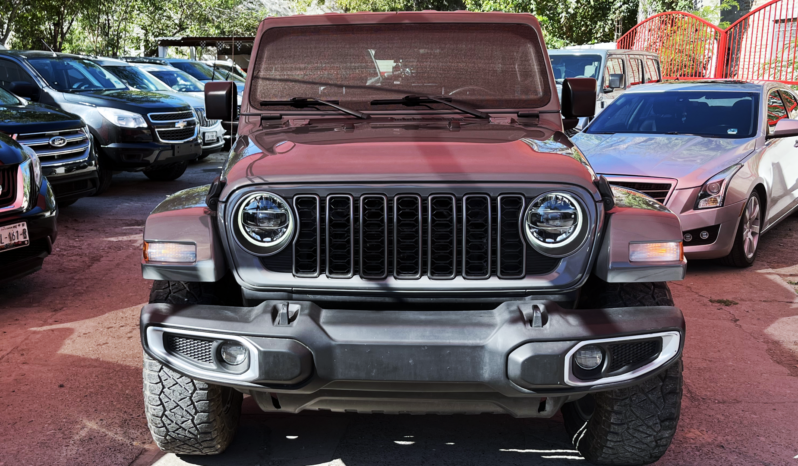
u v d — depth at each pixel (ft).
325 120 12.34
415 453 11.01
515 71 12.71
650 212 9.28
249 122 12.48
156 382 9.78
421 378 8.52
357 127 11.54
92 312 17.40
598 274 9.16
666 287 9.68
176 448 10.39
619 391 9.59
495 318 8.68
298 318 8.66
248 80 12.88
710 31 52.47
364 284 8.98
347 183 8.90
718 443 11.32
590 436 10.27
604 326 8.60
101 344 15.31
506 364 8.45
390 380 8.55
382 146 9.91
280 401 9.37
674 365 9.60
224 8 115.14
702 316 17.35
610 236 9.03
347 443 11.32
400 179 8.86
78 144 26.99
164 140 33.58
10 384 13.28
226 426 10.46
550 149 9.96
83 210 29.99
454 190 8.85
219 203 9.23
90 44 100.22
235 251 9.14
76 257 22.54
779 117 24.77
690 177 19.88
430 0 102.01
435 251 8.96
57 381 13.43
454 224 8.82
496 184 8.86
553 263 9.04
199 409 9.83
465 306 9.26
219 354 8.93
